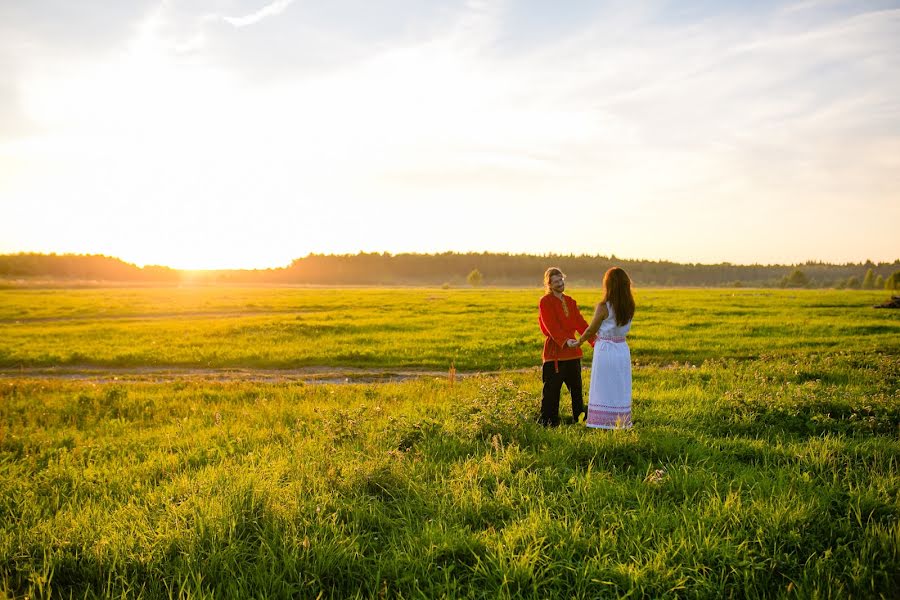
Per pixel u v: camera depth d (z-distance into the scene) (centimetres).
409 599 342
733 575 358
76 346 2206
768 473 530
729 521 420
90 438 792
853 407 786
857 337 2169
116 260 19988
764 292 8119
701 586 346
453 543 397
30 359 1905
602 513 434
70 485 577
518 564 357
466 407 800
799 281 17888
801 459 566
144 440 774
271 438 751
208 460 645
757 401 823
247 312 4356
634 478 528
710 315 3381
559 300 762
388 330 2705
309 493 492
